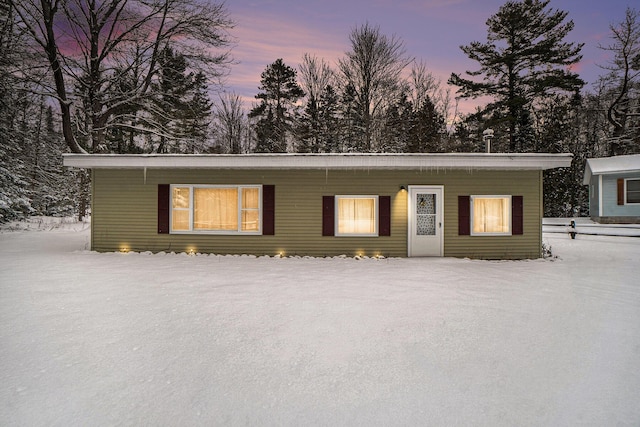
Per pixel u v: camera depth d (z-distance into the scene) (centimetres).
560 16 2369
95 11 1758
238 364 330
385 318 466
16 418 244
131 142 2366
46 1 1602
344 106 2711
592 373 318
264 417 249
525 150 2728
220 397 274
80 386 288
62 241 1370
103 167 1046
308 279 716
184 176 1078
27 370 314
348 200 1062
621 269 847
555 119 2984
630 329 429
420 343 383
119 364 327
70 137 1703
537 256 1051
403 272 800
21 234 1605
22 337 388
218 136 3155
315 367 326
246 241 1068
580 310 505
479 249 1050
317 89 2812
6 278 690
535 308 515
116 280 681
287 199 1064
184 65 1884
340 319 461
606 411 259
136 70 1869
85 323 434
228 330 417
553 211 3006
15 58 1569
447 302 545
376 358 346
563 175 2950
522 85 2527
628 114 2738
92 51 1786
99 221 1090
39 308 493
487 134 1215
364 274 775
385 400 272
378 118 2558
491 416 252
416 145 2814
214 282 676
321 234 1059
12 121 1973
